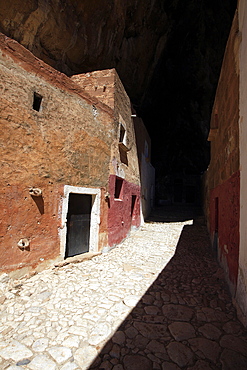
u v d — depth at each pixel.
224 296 3.23
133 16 10.74
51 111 4.18
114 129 6.18
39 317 2.62
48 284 3.51
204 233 8.34
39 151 3.92
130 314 2.74
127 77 12.71
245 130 2.63
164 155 21.16
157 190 21.03
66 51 8.12
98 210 5.43
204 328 2.45
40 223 3.93
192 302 3.07
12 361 1.95
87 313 2.74
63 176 4.42
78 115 4.84
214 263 4.86
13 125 3.49
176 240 7.30
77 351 2.08
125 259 5.12
